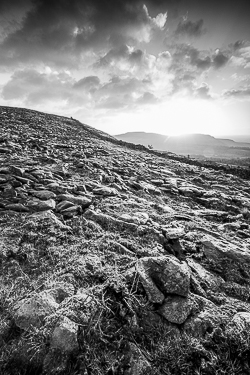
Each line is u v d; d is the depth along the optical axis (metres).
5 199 7.70
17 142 18.95
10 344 3.00
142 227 6.60
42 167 12.22
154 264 4.19
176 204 11.30
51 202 7.63
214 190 15.39
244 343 3.14
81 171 13.20
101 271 4.35
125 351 3.05
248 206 12.26
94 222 6.80
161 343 3.18
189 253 5.80
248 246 6.69
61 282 3.97
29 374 2.72
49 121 46.69
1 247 5.02
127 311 3.50
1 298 3.68
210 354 3.07
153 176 16.58
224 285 4.73
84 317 3.20
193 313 3.64
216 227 8.32
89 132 46.28
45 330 3.02
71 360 2.80
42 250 5.15
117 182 12.70
